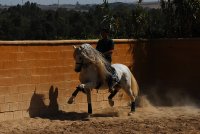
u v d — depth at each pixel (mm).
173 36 19172
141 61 16266
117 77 12758
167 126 10977
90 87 12203
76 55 12219
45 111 12703
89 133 10031
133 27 19219
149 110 14195
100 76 12359
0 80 11539
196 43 16656
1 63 11555
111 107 14586
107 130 10367
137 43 16062
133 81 13391
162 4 19672
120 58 15375
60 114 12898
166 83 16828
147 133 10094
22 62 12086
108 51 12844
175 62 16859
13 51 11844
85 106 13820
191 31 19141
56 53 13008
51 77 12875
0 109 11555
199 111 14109
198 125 11141
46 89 12734
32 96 12352
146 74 16500
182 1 19094
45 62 12703
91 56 12180
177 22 19359
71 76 13445
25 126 11023
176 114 13367
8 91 11742
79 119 12242
